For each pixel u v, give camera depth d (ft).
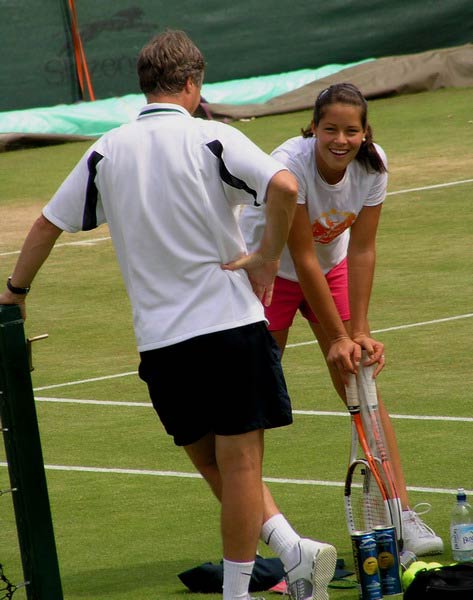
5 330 49.67
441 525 67.51
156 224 51.55
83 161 53.26
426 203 184.44
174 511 73.77
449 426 88.28
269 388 51.85
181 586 60.70
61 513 74.54
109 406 100.78
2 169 249.14
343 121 60.64
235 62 309.01
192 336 51.01
